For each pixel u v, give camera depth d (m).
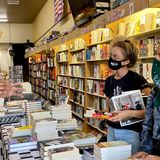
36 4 12.11
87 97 6.00
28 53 14.62
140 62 3.71
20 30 16.22
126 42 2.20
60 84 8.44
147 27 3.50
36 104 3.91
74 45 6.75
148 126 1.91
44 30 12.55
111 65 2.21
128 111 2.04
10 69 11.89
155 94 1.88
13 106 4.20
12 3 11.58
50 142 2.20
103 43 5.02
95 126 5.45
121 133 2.13
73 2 5.91
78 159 1.86
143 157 1.68
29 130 2.73
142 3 3.05
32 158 2.16
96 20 4.66
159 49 1.83
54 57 8.91
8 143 2.45
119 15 3.67
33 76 14.29
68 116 3.12
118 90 2.21
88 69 5.99
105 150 1.73
